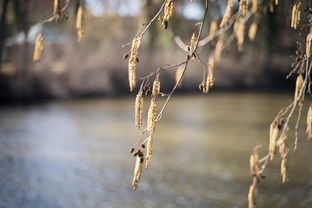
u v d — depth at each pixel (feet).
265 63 165.58
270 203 46.65
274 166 58.95
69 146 72.08
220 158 65.00
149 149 11.68
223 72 168.96
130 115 105.70
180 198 48.26
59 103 125.39
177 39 21.53
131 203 46.93
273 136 13.30
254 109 114.52
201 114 106.73
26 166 59.57
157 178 55.36
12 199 47.11
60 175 55.83
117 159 64.34
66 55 149.28
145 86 11.96
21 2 123.13
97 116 103.55
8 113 105.60
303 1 14.44
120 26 154.40
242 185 52.60
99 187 51.72
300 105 13.66
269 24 69.46
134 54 11.73
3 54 131.44
